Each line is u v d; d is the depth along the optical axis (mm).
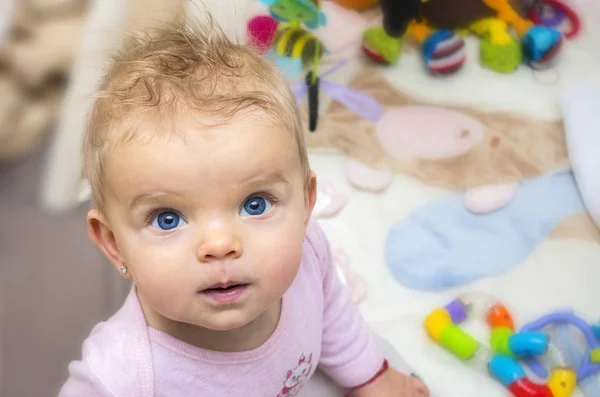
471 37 1391
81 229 1045
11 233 1034
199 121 563
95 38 1040
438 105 1307
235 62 637
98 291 1031
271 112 592
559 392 967
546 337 987
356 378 912
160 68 615
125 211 586
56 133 1038
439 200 1194
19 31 1078
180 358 702
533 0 1396
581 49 1379
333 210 1172
